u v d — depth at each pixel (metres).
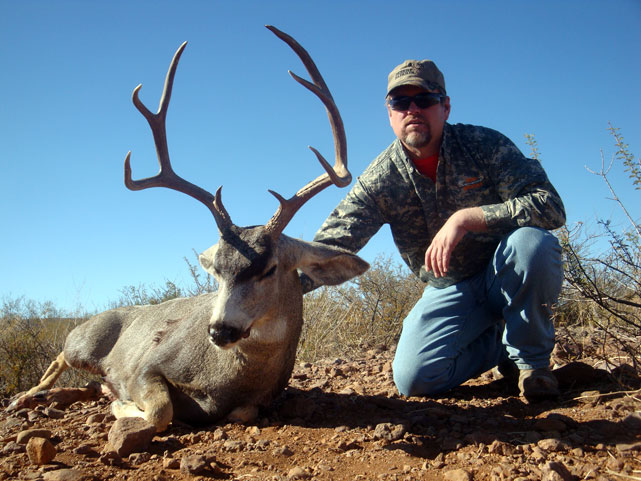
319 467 1.28
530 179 1.74
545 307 1.70
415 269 2.03
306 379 2.23
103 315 2.36
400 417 1.63
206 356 1.76
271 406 1.84
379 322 3.03
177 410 1.82
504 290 1.73
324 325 2.98
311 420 1.69
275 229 1.65
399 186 1.89
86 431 1.62
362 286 3.19
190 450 1.43
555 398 1.68
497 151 1.79
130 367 2.05
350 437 1.47
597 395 1.61
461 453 1.31
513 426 1.48
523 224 1.69
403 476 1.21
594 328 2.37
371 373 2.28
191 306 2.06
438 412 1.63
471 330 1.90
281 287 1.71
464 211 1.68
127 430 1.41
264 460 1.34
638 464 1.18
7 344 2.81
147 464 1.34
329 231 1.92
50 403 2.02
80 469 1.28
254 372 1.70
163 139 1.77
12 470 1.30
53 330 3.21
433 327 1.87
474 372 1.97
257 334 1.66
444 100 1.84
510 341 1.74
